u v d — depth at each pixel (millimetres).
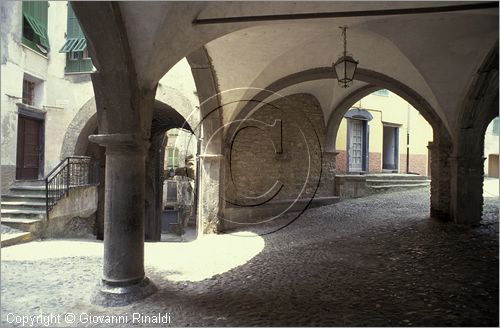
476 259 5691
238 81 8094
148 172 14938
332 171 12258
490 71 7098
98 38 3893
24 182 10711
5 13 9898
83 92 11523
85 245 7961
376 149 15727
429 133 17719
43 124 11500
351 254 6207
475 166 8367
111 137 4188
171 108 11008
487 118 8109
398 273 5117
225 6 4477
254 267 5656
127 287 4305
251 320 3719
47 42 11492
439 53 7254
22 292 4660
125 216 4328
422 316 3723
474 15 5906
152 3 3855
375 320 3643
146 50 4141
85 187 11023
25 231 8531
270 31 6855
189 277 5211
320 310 3936
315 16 4781
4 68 9859
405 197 12656
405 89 8828
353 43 7676
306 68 8578
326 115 11914
